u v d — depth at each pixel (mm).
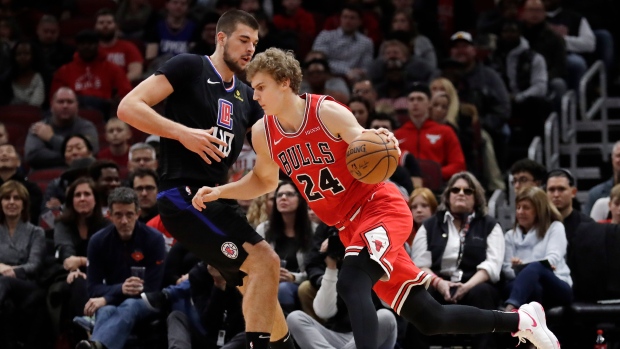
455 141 14570
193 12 19141
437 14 20328
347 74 17703
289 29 18391
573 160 16781
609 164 16375
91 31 16672
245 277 8000
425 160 14062
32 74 17016
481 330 7844
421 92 14602
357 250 7176
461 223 11094
